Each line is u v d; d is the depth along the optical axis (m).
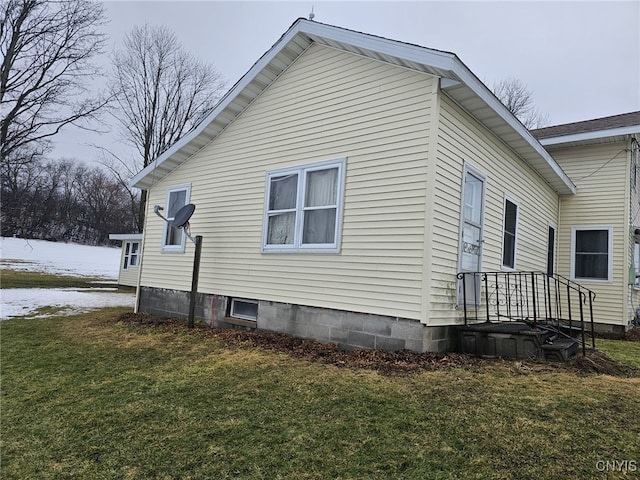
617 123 10.48
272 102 7.29
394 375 4.35
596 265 10.28
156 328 7.51
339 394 3.83
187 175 8.81
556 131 11.55
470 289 6.07
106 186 54.28
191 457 2.87
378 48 5.54
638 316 10.84
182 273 8.52
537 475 2.46
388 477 2.50
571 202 10.76
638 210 11.49
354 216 5.81
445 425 3.12
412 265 5.11
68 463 2.90
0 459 2.99
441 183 5.25
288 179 6.87
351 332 5.60
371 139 5.80
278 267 6.70
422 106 5.32
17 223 39.41
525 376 4.33
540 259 9.13
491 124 6.37
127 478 2.67
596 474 2.45
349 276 5.73
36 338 6.82
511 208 7.58
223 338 6.46
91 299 13.09
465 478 2.45
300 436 3.06
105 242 54.62
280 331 6.48
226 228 7.75
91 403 3.95
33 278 19.88
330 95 6.41
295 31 6.54
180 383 4.38
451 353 5.25
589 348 6.16
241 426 3.28
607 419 3.21
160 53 25.02
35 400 4.09
